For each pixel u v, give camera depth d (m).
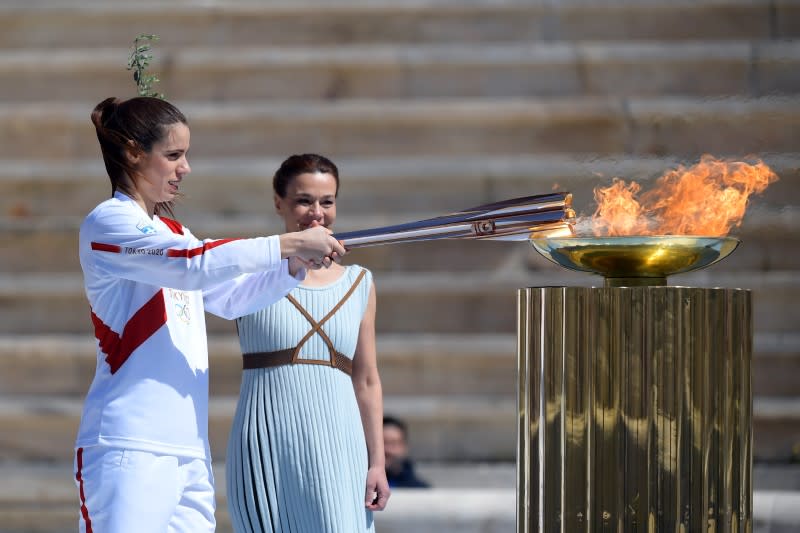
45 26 25.53
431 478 18.73
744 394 8.51
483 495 16.86
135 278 9.77
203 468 10.13
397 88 24.23
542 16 25.05
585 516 8.41
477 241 21.72
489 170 22.16
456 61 24.06
